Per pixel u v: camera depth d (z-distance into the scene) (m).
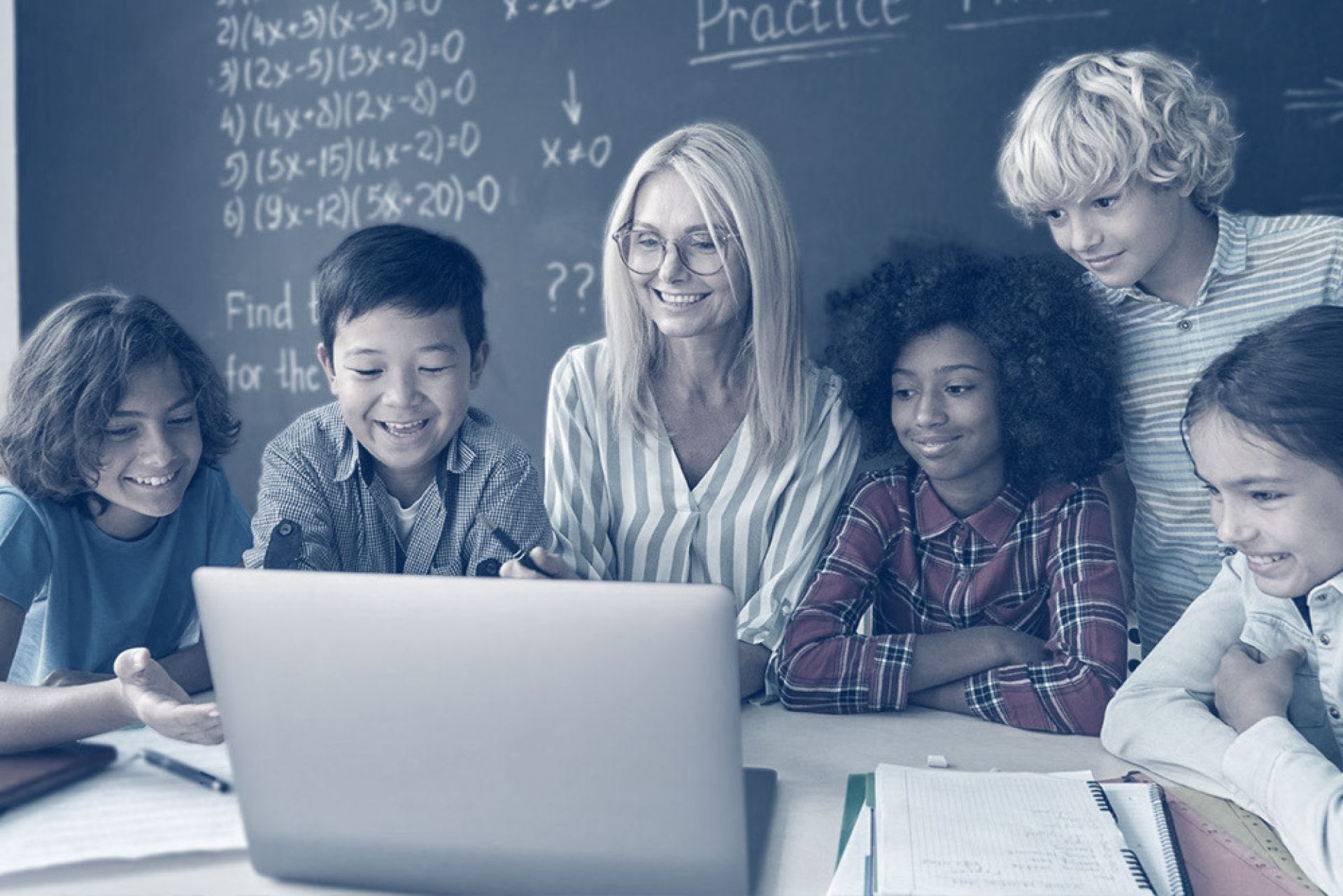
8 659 1.21
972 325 1.27
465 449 1.38
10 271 2.86
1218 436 0.98
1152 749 1.02
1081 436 1.30
